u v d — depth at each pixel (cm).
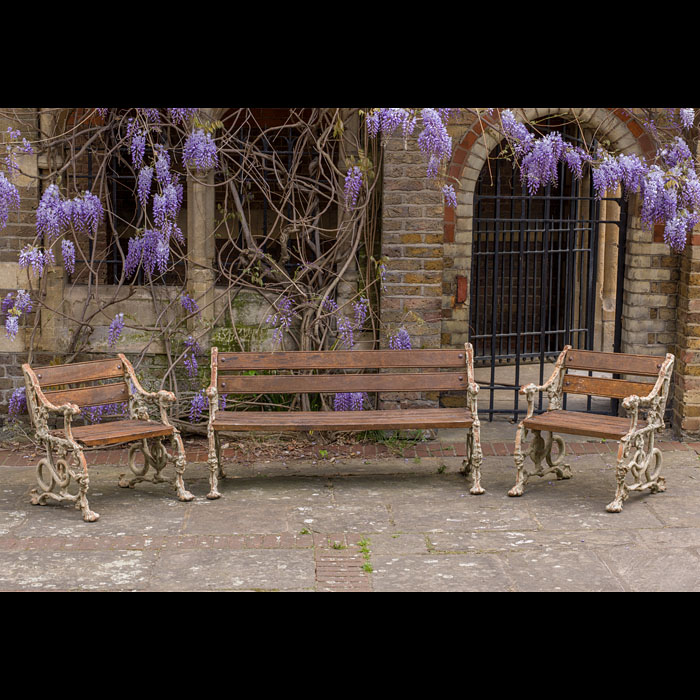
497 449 823
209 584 546
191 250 846
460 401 897
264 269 851
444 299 870
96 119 841
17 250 832
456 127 845
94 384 861
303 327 854
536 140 818
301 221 847
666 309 872
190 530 636
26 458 804
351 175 815
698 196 814
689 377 847
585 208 1180
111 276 959
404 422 712
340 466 784
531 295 1224
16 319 812
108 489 728
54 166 829
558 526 642
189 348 849
